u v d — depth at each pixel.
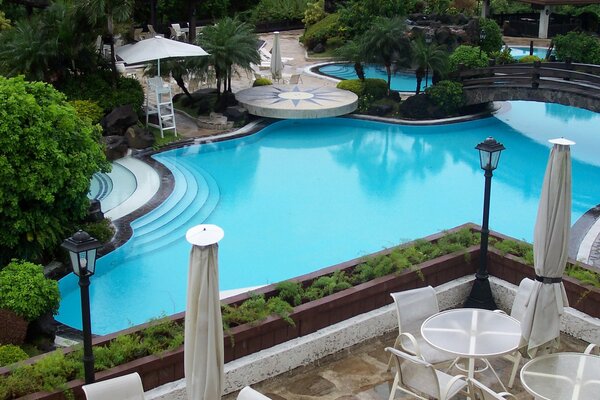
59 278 12.95
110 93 20.52
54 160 12.04
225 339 8.60
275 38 27.67
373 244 15.04
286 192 17.83
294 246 14.90
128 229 14.89
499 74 24.67
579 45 29.73
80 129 12.98
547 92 22.11
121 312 12.24
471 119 23.81
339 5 37.00
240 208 16.73
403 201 17.42
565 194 7.82
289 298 9.68
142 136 20.05
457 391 7.63
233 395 8.69
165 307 12.43
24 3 26.02
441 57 23.77
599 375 7.33
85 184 12.58
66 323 11.84
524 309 8.80
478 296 10.52
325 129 23.39
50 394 7.55
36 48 19.16
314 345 9.25
